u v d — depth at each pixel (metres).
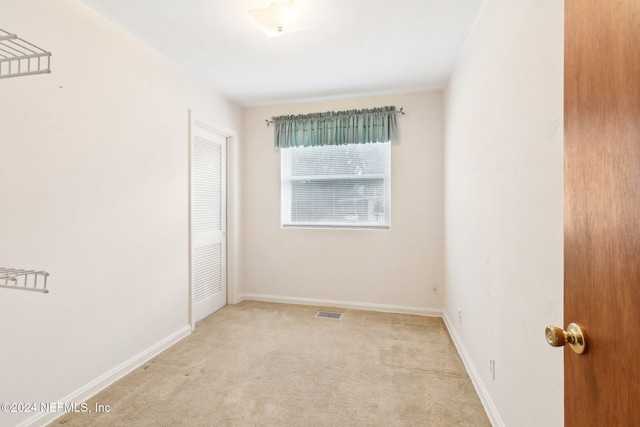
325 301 3.50
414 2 1.79
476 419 1.62
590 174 0.61
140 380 1.97
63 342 1.65
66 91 1.66
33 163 1.51
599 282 0.58
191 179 2.73
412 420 1.61
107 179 1.91
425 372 2.07
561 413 0.98
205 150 3.11
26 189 1.48
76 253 1.72
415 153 3.21
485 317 1.76
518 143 1.32
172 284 2.51
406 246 3.26
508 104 1.43
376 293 3.36
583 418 0.63
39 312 1.54
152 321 2.29
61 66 1.63
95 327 1.83
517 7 1.33
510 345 1.40
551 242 1.05
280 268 3.62
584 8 0.63
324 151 3.50
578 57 0.65
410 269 3.26
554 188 1.03
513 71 1.37
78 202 1.73
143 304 2.20
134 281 2.12
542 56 1.11
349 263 3.42
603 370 0.57
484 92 1.79
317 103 3.47
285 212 3.62
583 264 0.63
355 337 2.64
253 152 3.66
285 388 1.89
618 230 0.53
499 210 1.54
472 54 2.05
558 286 1.01
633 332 0.49
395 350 2.39
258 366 2.15
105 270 1.90
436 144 3.16
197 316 2.99
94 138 1.82
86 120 1.77
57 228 1.62
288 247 3.59
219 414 1.65
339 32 2.10
